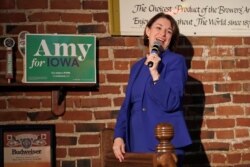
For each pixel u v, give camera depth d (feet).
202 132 13.15
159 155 8.87
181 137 10.28
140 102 10.61
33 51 12.35
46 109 12.64
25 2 12.67
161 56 10.73
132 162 9.96
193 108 13.15
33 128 12.46
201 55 13.23
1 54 12.54
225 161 13.17
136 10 12.88
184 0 13.09
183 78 10.53
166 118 10.32
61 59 12.46
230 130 13.23
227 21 13.26
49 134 12.54
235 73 13.33
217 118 13.21
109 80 12.85
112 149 12.02
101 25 12.88
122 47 12.90
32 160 12.44
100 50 12.85
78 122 12.71
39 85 12.36
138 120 10.57
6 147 12.34
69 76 12.48
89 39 12.59
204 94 13.21
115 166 10.84
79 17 12.82
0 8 12.60
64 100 12.67
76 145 12.69
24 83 12.26
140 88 10.66
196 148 13.10
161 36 11.22
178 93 10.21
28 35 12.34
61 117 12.67
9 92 12.57
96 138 12.76
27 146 12.44
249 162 13.26
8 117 12.55
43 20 12.71
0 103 12.55
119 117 11.04
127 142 10.91
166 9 13.01
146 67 10.80
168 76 10.41
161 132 8.92
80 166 12.70
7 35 12.60
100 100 12.80
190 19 13.12
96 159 12.74
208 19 13.20
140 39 12.94
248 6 13.33
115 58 12.87
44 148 12.50
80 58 12.53
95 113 12.78
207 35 13.20
